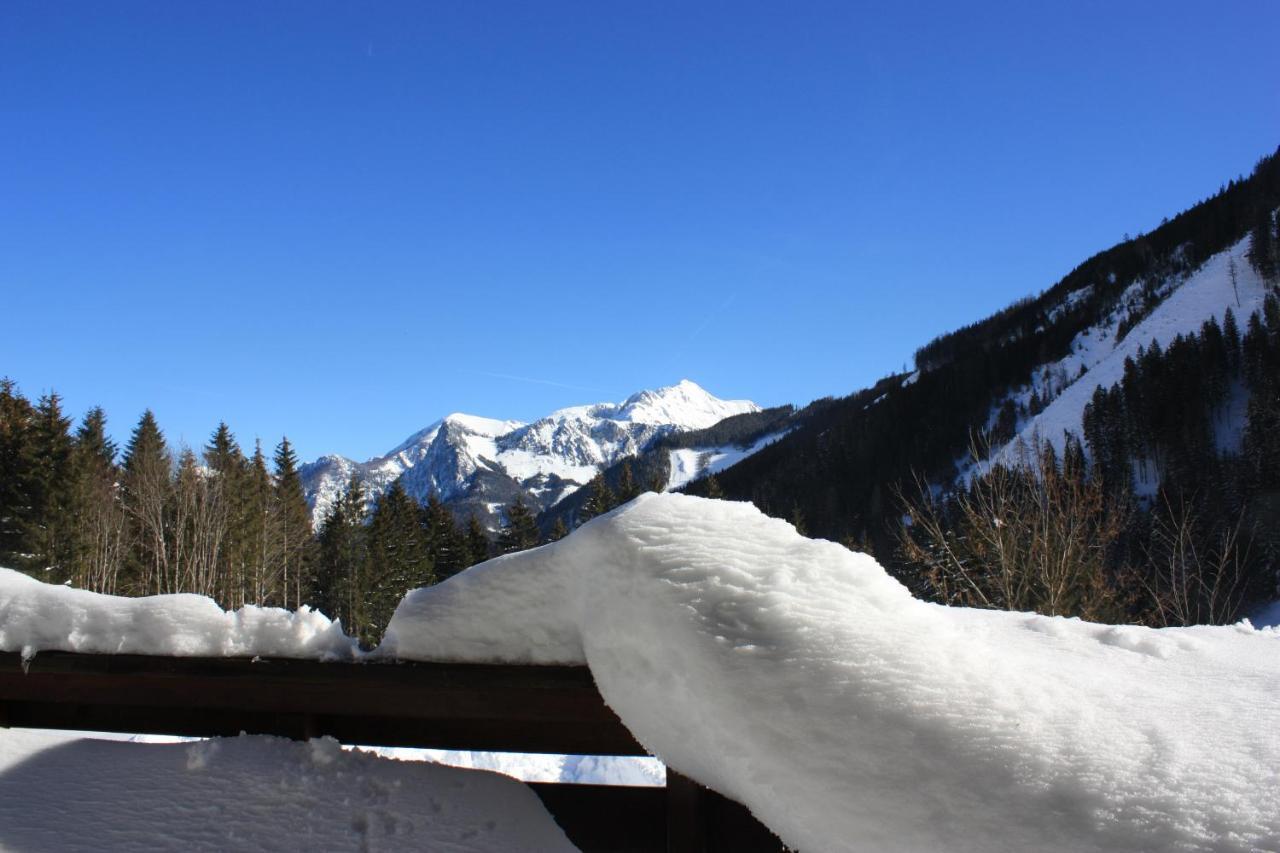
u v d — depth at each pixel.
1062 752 1.41
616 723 2.02
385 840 1.84
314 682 2.02
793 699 1.51
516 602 1.95
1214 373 70.06
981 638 2.17
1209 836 1.21
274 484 48.28
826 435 100.88
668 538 1.86
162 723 2.24
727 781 1.64
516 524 48.66
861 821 1.37
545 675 1.89
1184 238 128.00
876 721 1.46
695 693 1.60
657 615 1.71
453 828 1.90
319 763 2.05
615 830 2.09
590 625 1.85
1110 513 10.99
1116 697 1.72
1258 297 93.19
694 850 1.76
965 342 148.50
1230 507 35.59
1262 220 106.94
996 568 10.58
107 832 1.82
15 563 28.36
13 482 29.52
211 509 34.12
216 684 2.12
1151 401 67.69
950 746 1.42
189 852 1.78
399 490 48.28
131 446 42.00
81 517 30.34
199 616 2.07
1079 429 72.88
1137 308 112.25
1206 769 1.38
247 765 2.03
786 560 1.80
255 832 1.84
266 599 37.09
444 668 1.93
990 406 101.31
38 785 1.96
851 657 1.55
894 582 1.83
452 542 47.41
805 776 1.44
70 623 2.10
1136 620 10.60
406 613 2.02
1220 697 1.82
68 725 2.25
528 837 1.93
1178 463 54.50
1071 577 10.28
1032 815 1.30
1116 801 1.30
